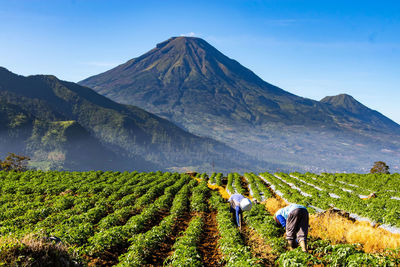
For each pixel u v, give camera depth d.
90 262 9.73
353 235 10.45
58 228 13.34
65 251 6.89
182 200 22.36
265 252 9.50
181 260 8.71
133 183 34.09
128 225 13.84
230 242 10.22
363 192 29.59
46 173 39.94
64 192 26.69
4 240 6.39
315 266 7.28
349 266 6.73
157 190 27.75
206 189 29.53
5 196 23.42
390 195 25.33
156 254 11.13
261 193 30.80
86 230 12.51
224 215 16.22
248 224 14.32
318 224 12.98
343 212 17.23
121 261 10.16
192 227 13.60
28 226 14.54
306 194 30.20
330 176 43.72
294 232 7.48
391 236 10.84
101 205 20.09
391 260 6.54
